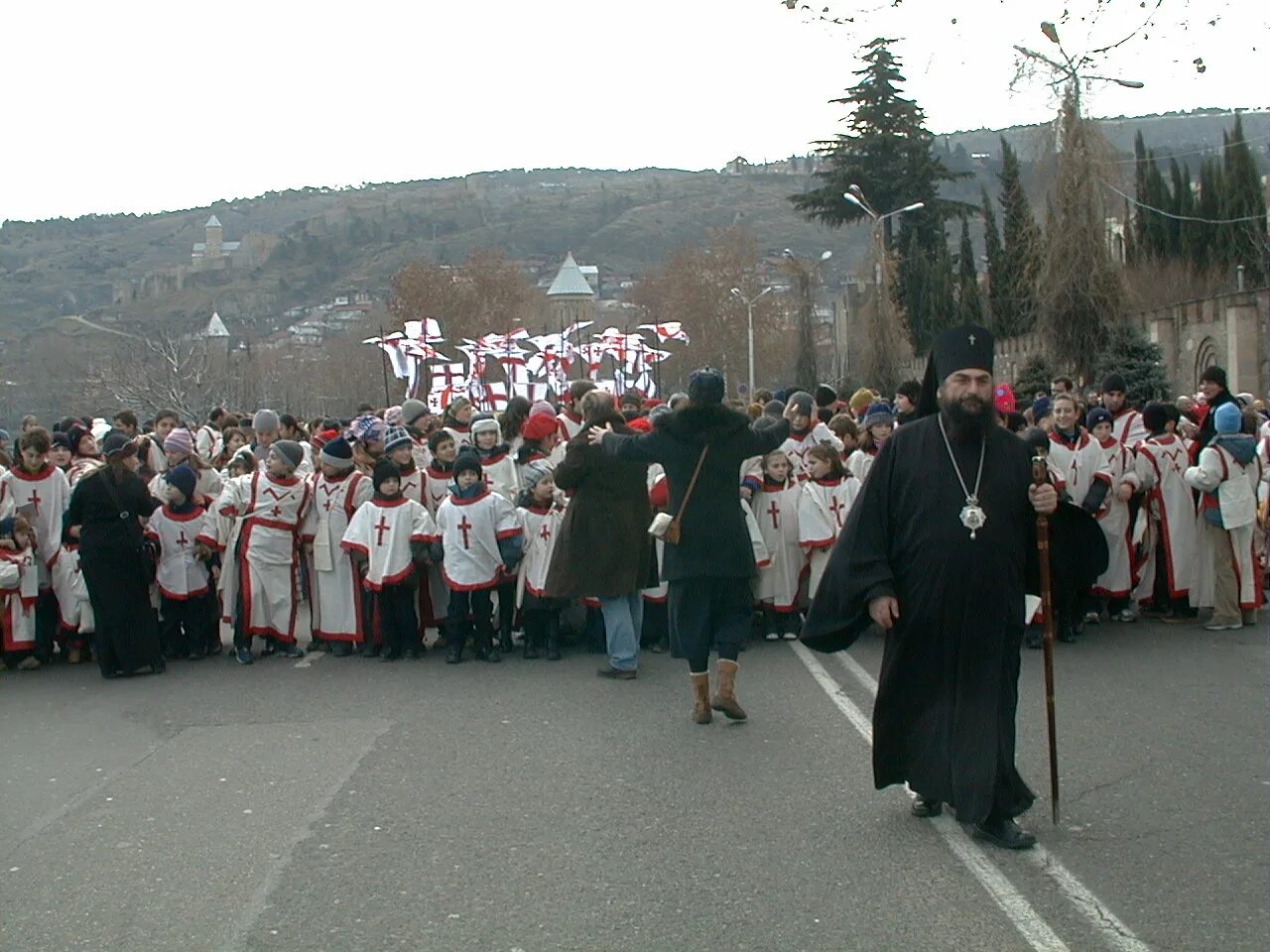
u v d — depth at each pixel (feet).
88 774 25.07
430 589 37.32
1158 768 23.35
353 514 36.96
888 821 20.61
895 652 19.85
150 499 35.12
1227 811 20.84
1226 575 37.09
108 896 18.42
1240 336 128.26
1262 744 24.90
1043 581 19.71
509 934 16.58
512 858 19.38
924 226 186.91
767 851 19.38
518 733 27.04
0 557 35.32
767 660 34.40
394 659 36.11
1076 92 77.61
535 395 96.53
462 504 34.94
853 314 182.19
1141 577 39.37
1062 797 21.70
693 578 26.94
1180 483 38.55
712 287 262.67
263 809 22.18
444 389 95.45
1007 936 16.11
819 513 36.91
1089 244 87.76
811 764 24.07
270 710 30.01
